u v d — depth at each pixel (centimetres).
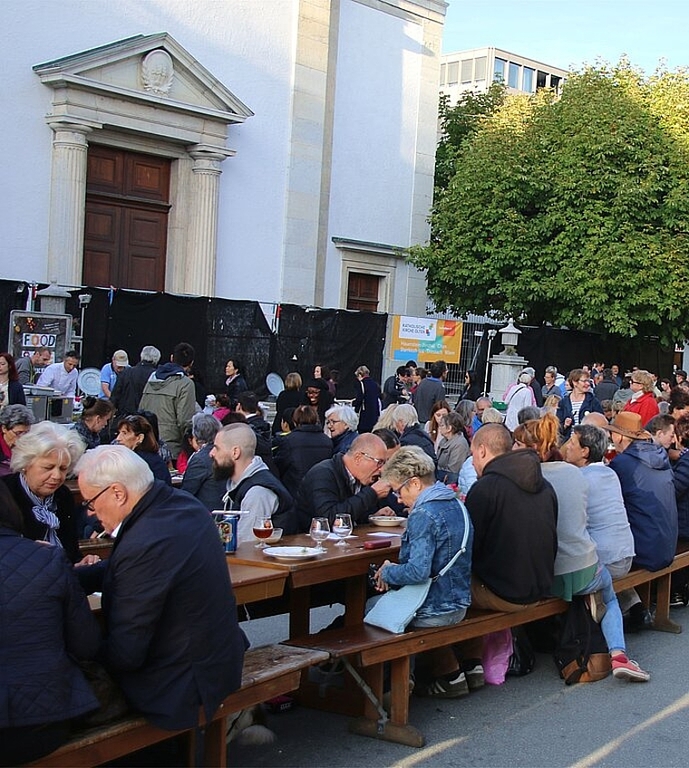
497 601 600
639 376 1318
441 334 2070
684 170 2275
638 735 563
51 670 360
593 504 702
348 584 624
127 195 1955
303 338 1842
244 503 621
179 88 1948
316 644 514
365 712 552
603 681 664
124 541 393
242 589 496
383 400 1838
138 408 1133
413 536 547
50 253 1795
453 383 2105
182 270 2027
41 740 360
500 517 597
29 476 496
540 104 2612
